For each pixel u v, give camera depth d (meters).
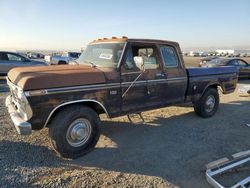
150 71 5.02
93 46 5.22
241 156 4.16
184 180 3.58
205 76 6.40
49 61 21.05
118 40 4.75
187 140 5.09
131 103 4.78
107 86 4.33
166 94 5.46
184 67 5.87
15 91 4.02
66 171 3.72
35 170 3.70
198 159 4.24
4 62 14.10
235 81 7.54
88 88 4.10
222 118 6.77
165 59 5.42
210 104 6.77
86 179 3.52
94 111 4.28
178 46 5.75
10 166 3.76
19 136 4.93
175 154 4.42
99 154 4.33
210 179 3.48
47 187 3.30
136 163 4.05
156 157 4.28
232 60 16.00
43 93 3.66
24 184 3.34
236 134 5.51
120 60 4.54
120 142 4.89
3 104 7.62
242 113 7.36
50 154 4.24
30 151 4.30
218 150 4.63
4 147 4.40
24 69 4.32
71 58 21.20
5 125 5.55
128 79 4.63
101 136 5.18
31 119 3.68
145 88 4.95
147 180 3.55
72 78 3.94
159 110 7.41
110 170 3.80
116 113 4.59
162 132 5.53
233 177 3.67
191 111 7.40
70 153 4.07
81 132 4.13
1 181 3.37
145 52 5.09
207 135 5.41
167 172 3.79
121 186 3.38
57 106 3.82
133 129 5.67
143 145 4.78
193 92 6.18
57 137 3.90
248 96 10.01
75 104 4.13
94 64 4.82
